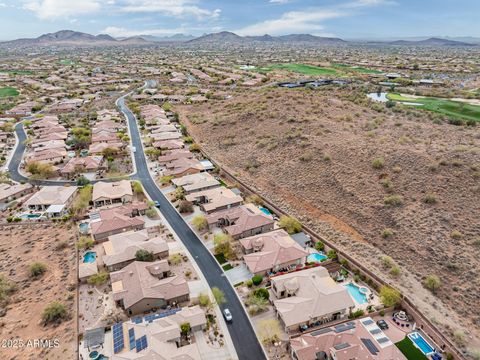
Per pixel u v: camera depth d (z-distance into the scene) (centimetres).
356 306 6066
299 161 10850
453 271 6438
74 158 12600
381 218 7944
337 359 4850
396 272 6581
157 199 10056
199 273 6988
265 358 5166
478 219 7200
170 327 5300
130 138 15488
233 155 12838
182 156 12556
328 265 7038
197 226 8388
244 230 8088
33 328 5603
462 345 5134
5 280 6512
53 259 7312
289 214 8919
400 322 5662
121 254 7112
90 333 5384
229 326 5712
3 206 9644
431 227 7300
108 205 9688
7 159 13288
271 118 14612
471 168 8294
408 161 9125
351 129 12444
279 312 5706
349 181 9225
